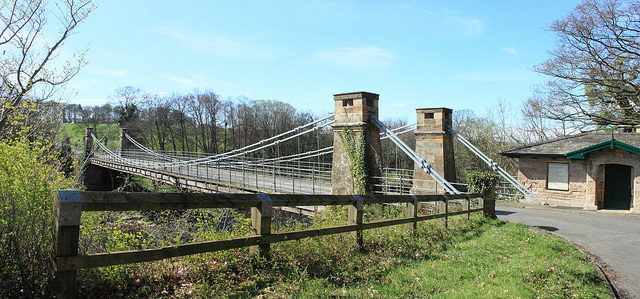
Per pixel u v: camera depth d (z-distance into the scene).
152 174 28.75
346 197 5.20
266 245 4.14
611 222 12.16
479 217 9.68
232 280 3.85
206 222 6.49
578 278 5.28
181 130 51.78
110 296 3.26
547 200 17.70
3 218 3.39
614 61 18.86
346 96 14.82
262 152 45.56
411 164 36.38
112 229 4.66
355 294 3.75
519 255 6.14
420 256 5.59
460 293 4.03
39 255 3.21
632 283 5.76
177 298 3.40
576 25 18.75
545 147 18.20
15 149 4.41
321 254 4.88
